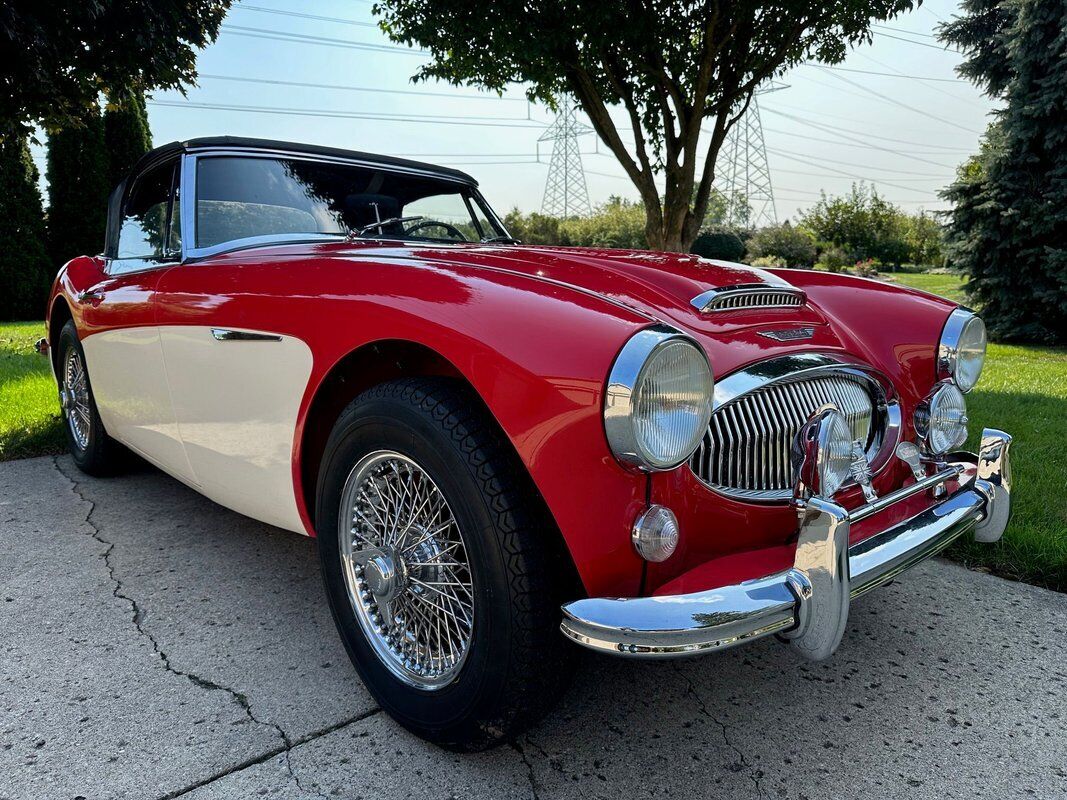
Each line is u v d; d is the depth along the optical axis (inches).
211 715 70.8
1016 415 192.9
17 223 605.9
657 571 57.7
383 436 63.7
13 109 311.4
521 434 55.0
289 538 115.6
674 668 81.0
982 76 497.0
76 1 279.3
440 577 65.7
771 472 65.2
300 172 108.2
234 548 111.5
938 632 89.1
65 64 305.1
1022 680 78.8
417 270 67.9
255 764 64.0
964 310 88.2
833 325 82.4
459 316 59.8
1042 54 438.6
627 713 72.4
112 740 66.8
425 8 288.5
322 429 76.2
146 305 97.3
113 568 104.0
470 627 60.6
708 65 304.2
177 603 93.7
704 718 71.7
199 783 61.5
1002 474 77.6
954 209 483.5
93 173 638.5
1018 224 442.6
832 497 61.9
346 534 71.3
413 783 62.0
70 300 130.7
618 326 54.6
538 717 60.4
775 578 56.4
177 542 113.7
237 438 83.8
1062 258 431.5
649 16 283.9
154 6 308.2
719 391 61.8
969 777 63.5
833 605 55.7
